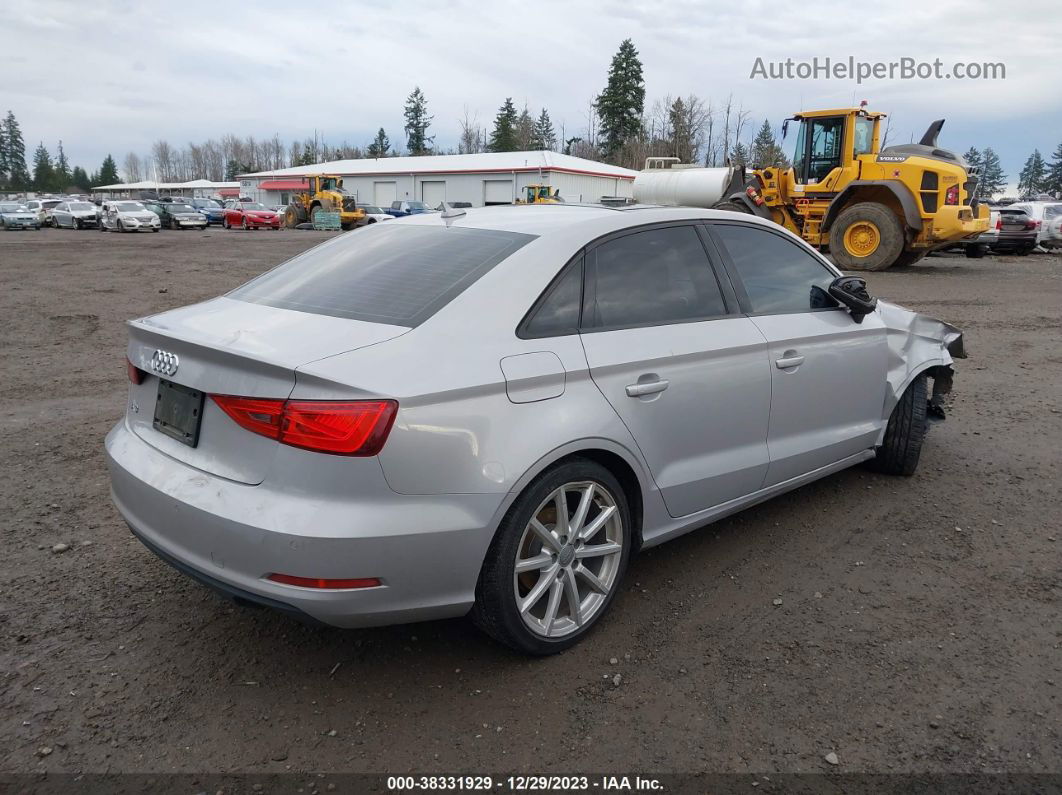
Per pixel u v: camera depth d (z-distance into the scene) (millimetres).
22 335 10047
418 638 3301
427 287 3088
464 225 3621
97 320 11250
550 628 3105
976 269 18891
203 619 3408
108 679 2992
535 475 2885
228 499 2668
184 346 2854
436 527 2672
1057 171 121000
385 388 2598
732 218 4027
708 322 3641
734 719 2801
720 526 4387
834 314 4316
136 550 4031
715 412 3607
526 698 2914
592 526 3195
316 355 2682
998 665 3100
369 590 2621
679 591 3680
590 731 2744
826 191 18344
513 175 58594
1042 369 8266
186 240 32406
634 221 3578
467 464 2727
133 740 2676
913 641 3268
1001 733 2721
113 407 6668
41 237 34406
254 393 2650
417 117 109500
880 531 4305
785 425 4008
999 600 3586
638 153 63781
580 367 3068
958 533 4273
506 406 2842
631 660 3145
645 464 3330
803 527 4359
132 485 2986
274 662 3121
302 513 2549
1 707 2816
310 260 3740
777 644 3252
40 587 3639
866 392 4496
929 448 5664
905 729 2744
